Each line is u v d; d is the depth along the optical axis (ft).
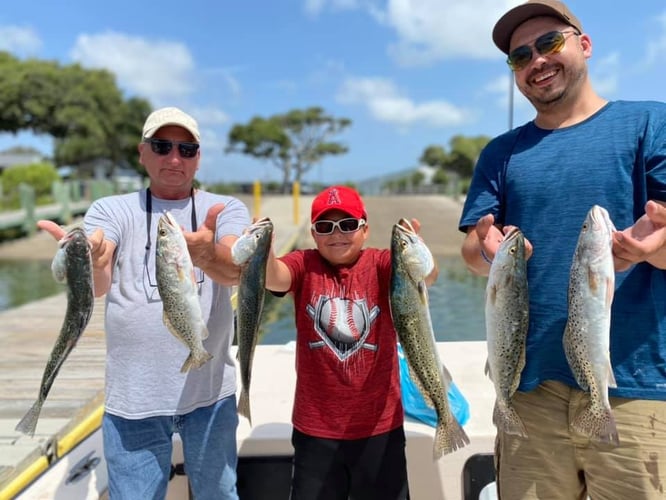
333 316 8.54
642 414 7.15
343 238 8.59
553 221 7.64
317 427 8.54
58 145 137.18
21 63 121.49
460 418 10.96
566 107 7.88
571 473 7.77
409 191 183.73
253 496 10.59
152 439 8.41
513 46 8.09
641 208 7.32
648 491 7.14
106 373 8.55
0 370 19.16
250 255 7.92
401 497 8.65
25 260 58.39
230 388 8.93
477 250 8.44
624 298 7.30
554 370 7.64
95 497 10.07
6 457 11.86
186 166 8.59
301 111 195.83
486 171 8.59
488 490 9.99
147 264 8.44
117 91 134.72
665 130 7.27
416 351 7.94
